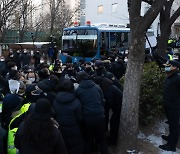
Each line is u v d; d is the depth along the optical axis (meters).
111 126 6.16
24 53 17.84
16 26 29.31
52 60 21.03
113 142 6.20
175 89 6.03
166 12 10.14
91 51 15.59
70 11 46.59
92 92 5.10
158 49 10.42
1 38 22.02
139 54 5.57
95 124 5.04
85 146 5.32
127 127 5.66
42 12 44.09
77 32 16.14
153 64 8.88
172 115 6.10
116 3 34.41
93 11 37.72
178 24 40.56
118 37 16.67
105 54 14.77
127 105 5.66
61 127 4.66
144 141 6.55
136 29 5.49
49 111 3.22
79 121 4.82
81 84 5.17
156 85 7.31
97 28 15.55
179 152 6.07
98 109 5.05
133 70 5.62
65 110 4.70
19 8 22.67
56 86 5.10
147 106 6.95
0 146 4.44
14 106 5.07
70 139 4.72
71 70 8.57
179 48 20.67
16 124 4.59
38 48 24.27
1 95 6.30
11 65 8.12
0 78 6.84
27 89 5.14
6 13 17.33
